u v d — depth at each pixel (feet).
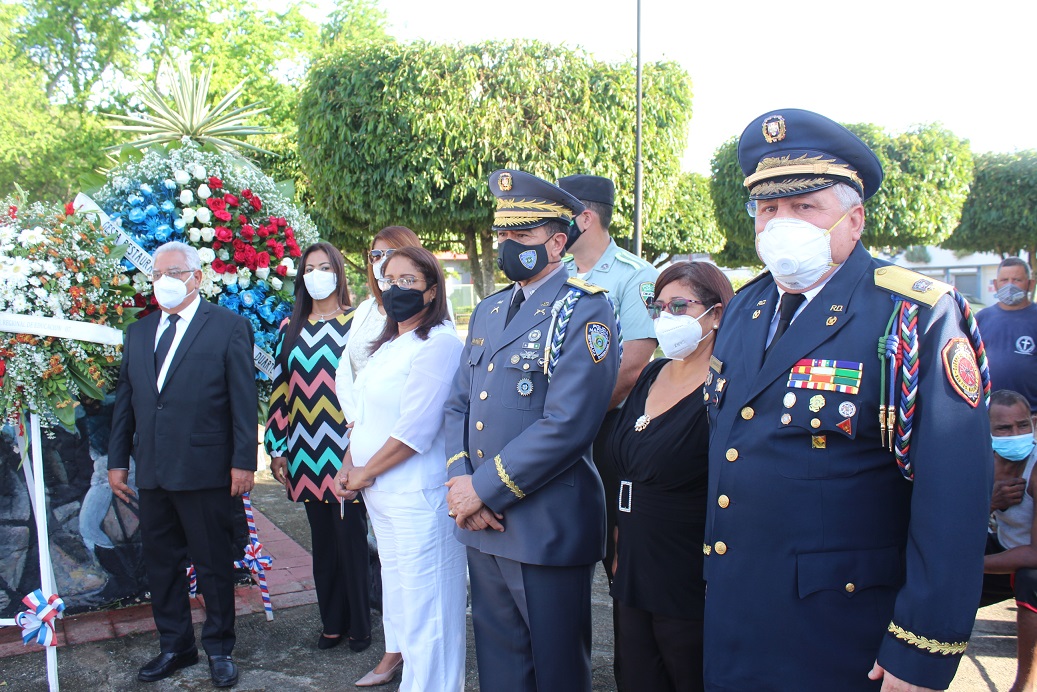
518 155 31.40
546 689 8.00
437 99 30.86
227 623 11.10
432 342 9.68
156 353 11.04
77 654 11.76
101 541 13.08
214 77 61.16
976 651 11.75
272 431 12.62
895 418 5.45
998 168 57.52
